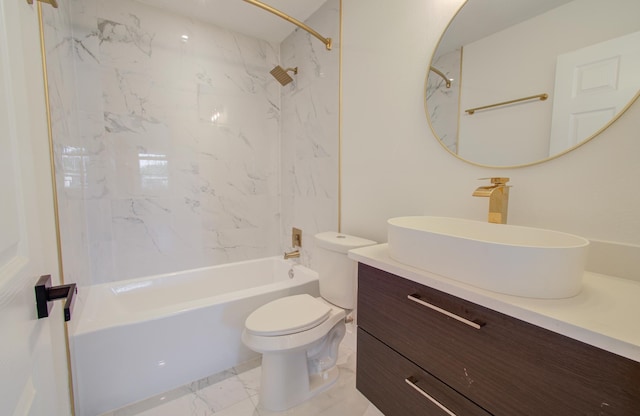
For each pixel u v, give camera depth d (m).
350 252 1.11
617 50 0.77
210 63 2.14
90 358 1.24
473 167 1.12
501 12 1.01
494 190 0.93
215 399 1.36
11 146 0.50
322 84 1.92
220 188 2.25
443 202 1.23
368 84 1.56
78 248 1.46
